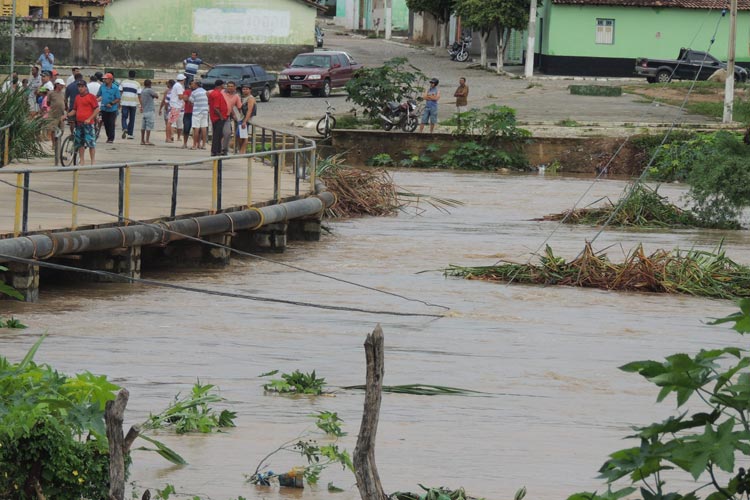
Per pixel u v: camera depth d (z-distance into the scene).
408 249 37.84
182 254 32.56
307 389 18.53
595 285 32.16
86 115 45.03
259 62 99.75
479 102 85.31
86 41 99.06
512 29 109.50
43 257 26.11
